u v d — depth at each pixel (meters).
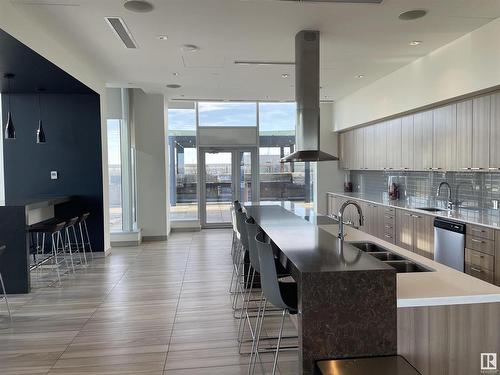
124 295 4.72
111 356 3.19
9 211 4.79
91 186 6.51
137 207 8.12
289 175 9.88
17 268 4.80
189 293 4.77
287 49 4.93
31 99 6.32
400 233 5.91
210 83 6.90
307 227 3.66
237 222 4.55
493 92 4.25
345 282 2.04
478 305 2.14
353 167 8.54
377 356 2.06
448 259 4.64
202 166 9.65
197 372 2.93
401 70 5.92
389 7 3.66
